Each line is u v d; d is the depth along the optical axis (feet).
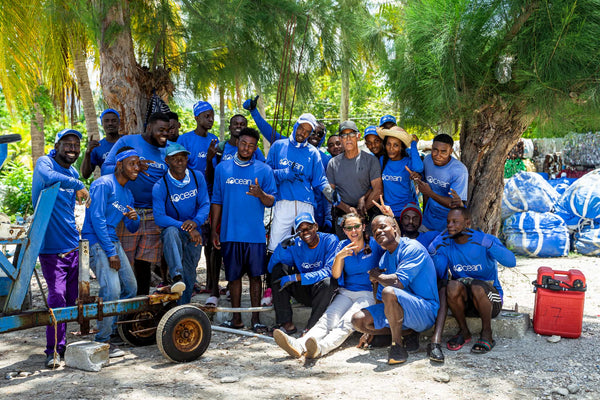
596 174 35.63
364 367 14.52
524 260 32.86
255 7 25.43
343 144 19.04
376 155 19.89
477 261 16.31
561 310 16.25
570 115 18.48
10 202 58.08
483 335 15.56
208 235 20.75
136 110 25.93
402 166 18.98
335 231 19.76
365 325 15.48
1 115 58.59
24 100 28.58
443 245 16.65
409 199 19.12
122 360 15.39
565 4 16.66
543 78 17.31
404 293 14.80
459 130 23.06
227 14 24.22
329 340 15.61
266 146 49.78
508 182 36.19
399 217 18.98
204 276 27.99
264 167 18.29
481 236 16.12
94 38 25.21
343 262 17.03
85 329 14.65
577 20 16.58
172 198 17.10
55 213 15.10
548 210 35.22
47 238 15.03
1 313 13.50
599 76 16.72
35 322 13.62
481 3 17.74
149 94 26.61
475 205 21.38
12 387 13.21
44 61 28.37
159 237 17.67
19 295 13.46
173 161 16.81
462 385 12.98
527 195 35.14
